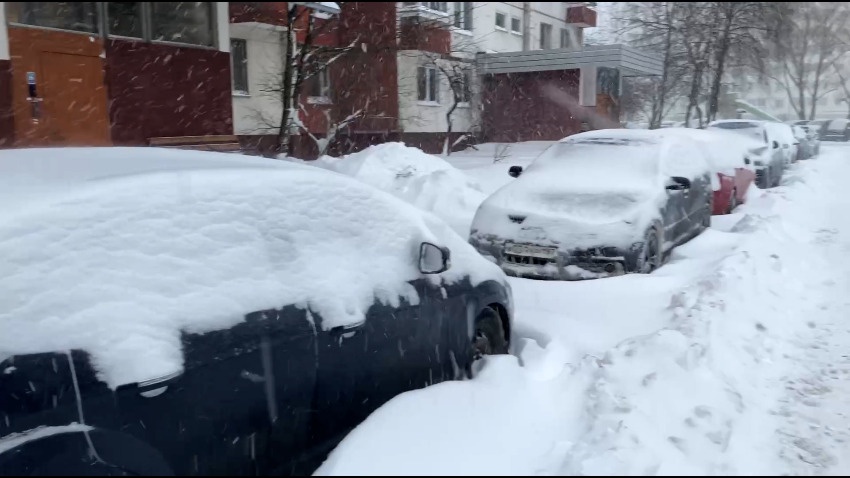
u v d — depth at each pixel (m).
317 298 3.41
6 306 2.90
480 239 7.20
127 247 3.02
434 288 4.08
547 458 3.05
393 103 20.62
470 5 24.28
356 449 2.88
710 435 3.48
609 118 19.12
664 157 8.16
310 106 18.84
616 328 5.42
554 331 5.36
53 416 2.79
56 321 2.88
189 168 3.43
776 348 5.04
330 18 15.66
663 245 7.40
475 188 12.20
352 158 13.44
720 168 11.07
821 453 3.51
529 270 6.84
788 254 7.55
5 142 11.16
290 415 3.21
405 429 3.07
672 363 4.07
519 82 21.19
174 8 14.05
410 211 4.15
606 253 6.63
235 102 17.19
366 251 3.79
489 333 4.70
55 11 11.94
